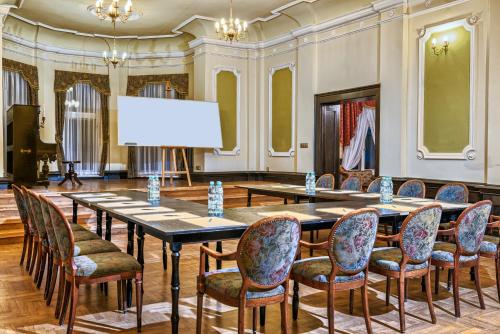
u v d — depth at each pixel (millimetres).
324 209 3609
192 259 4867
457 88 5781
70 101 9938
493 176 5359
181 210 3496
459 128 5770
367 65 6973
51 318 3100
